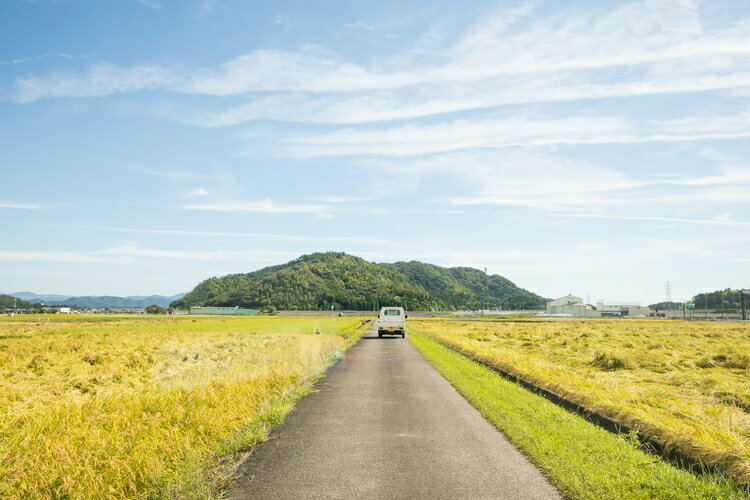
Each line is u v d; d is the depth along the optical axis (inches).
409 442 283.1
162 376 634.8
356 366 692.1
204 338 1357.0
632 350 854.5
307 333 1640.0
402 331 1432.1
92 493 188.2
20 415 325.7
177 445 245.6
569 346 992.9
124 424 278.1
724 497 190.2
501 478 220.4
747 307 6279.5
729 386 470.9
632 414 321.4
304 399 426.0
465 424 329.4
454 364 695.1
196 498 195.9
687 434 262.2
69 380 587.2
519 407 374.6
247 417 329.1
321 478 219.8
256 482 214.5
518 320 3403.1
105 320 3464.6
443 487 208.2
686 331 1788.9
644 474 216.7
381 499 194.4
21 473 199.9
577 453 251.6
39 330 1957.4
